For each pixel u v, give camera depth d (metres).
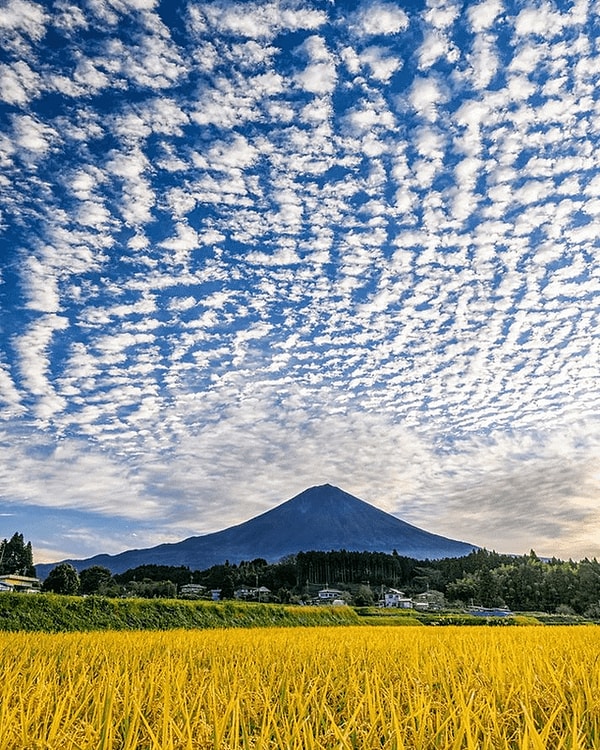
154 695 7.96
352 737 5.96
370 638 25.08
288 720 6.50
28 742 5.46
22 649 16.58
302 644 19.84
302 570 192.75
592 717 7.10
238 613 49.00
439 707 7.12
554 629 35.19
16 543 140.00
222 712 6.85
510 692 7.96
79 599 40.69
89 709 7.25
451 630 34.53
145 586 127.44
